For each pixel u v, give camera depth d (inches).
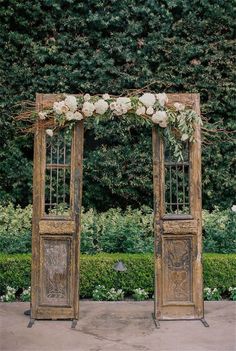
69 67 308.2
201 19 310.0
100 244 261.0
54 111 195.8
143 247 258.4
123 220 276.7
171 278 195.5
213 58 305.9
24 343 169.0
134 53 308.5
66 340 172.2
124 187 310.8
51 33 310.3
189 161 198.1
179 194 302.4
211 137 306.5
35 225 196.7
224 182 307.9
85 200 314.8
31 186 309.1
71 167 198.2
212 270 239.5
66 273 195.9
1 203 309.0
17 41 305.6
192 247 196.2
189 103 197.9
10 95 307.3
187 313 194.7
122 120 306.0
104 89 307.7
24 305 217.3
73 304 194.4
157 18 306.2
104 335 177.8
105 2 308.2
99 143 318.3
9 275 236.5
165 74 306.3
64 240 197.0
